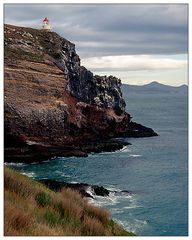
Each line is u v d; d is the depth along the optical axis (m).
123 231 14.85
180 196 42.03
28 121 67.19
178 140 87.38
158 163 61.81
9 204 10.55
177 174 54.16
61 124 71.88
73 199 14.62
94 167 57.72
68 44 86.44
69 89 80.81
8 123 65.12
